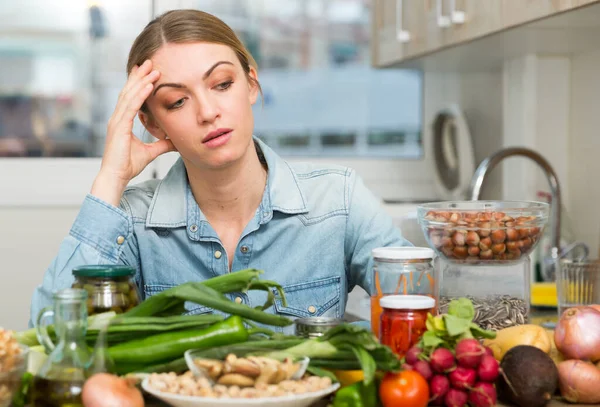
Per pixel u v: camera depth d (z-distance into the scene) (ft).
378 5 9.13
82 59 9.53
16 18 9.41
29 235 9.44
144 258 5.21
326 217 5.23
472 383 3.33
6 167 9.43
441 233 4.44
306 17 9.95
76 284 3.80
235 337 3.55
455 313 3.56
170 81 4.57
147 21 9.57
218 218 5.13
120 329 3.57
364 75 10.12
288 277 5.17
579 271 5.34
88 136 9.61
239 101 4.61
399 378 3.28
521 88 8.46
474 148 9.92
